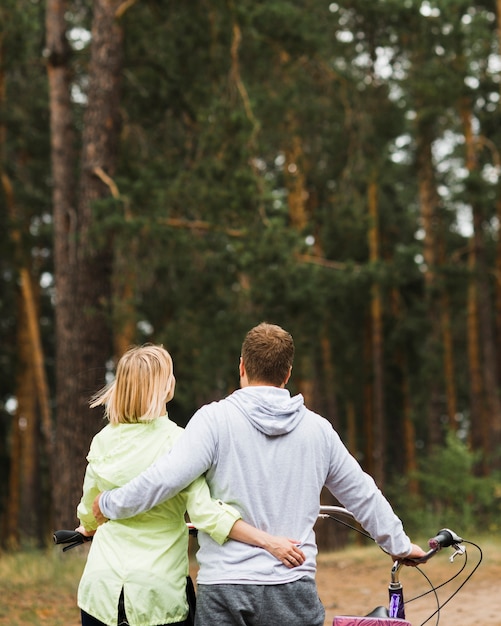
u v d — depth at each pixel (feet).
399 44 70.33
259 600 11.37
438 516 67.26
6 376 106.01
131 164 63.82
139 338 84.89
